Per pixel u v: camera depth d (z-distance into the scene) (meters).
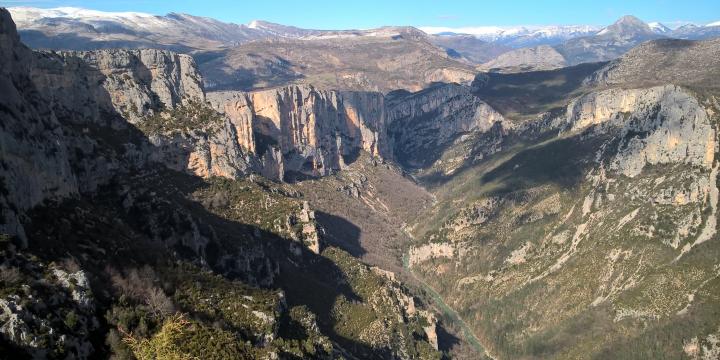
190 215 180.12
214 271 168.12
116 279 112.50
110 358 94.94
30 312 87.94
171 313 111.12
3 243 96.00
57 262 104.50
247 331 125.00
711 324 182.50
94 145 185.38
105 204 164.50
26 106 126.94
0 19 131.75
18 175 114.00
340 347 161.75
